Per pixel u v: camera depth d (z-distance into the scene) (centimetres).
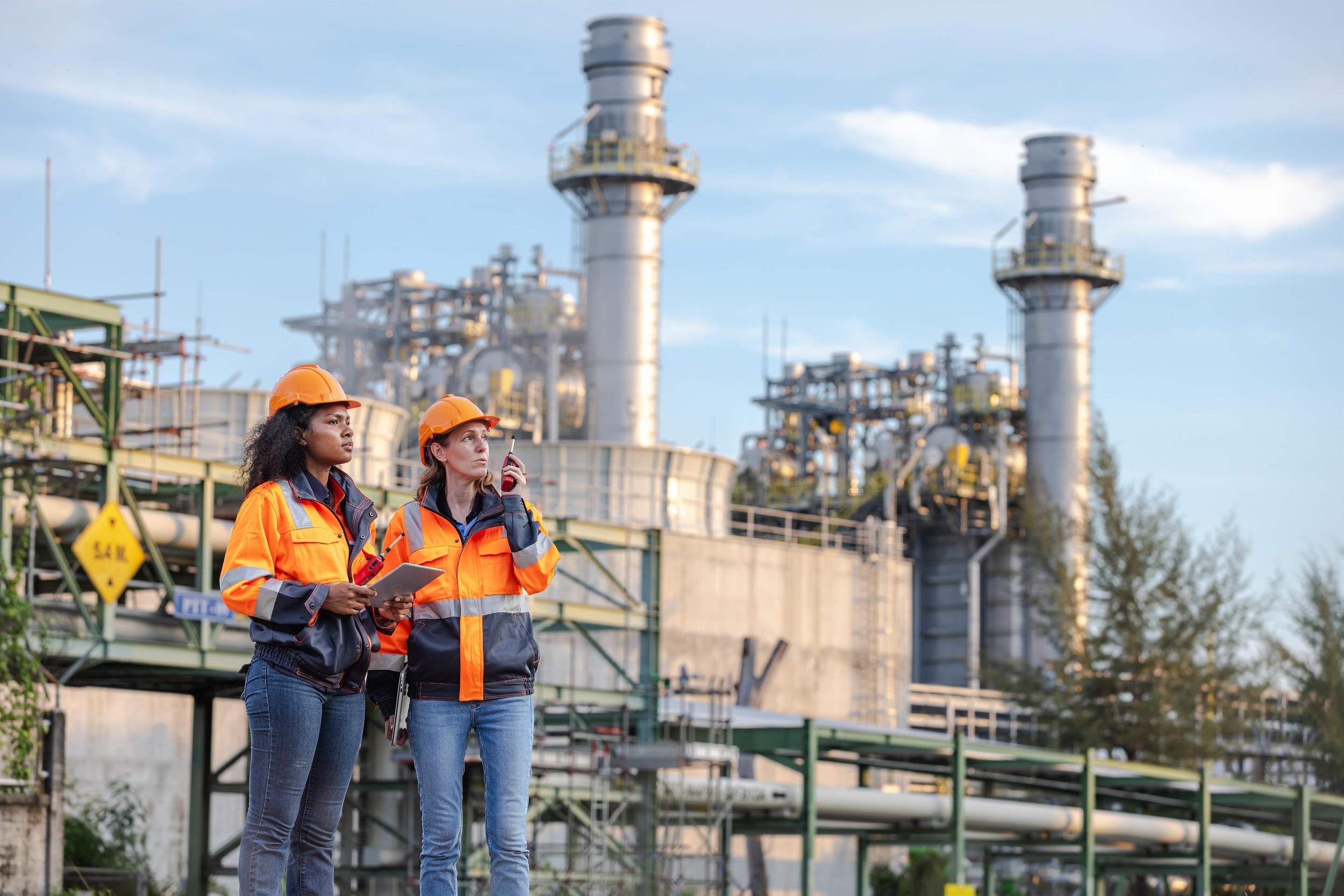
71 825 3506
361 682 798
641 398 7644
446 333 8575
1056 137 9194
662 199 7850
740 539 6131
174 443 3544
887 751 4112
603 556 5856
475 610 828
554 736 3781
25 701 2572
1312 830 5381
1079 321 9138
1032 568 8456
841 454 9275
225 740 4994
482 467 838
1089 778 4288
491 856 819
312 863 799
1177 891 6347
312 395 798
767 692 6094
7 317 3052
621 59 7788
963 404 9062
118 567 2983
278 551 786
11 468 2861
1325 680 6594
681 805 3747
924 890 5903
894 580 6688
